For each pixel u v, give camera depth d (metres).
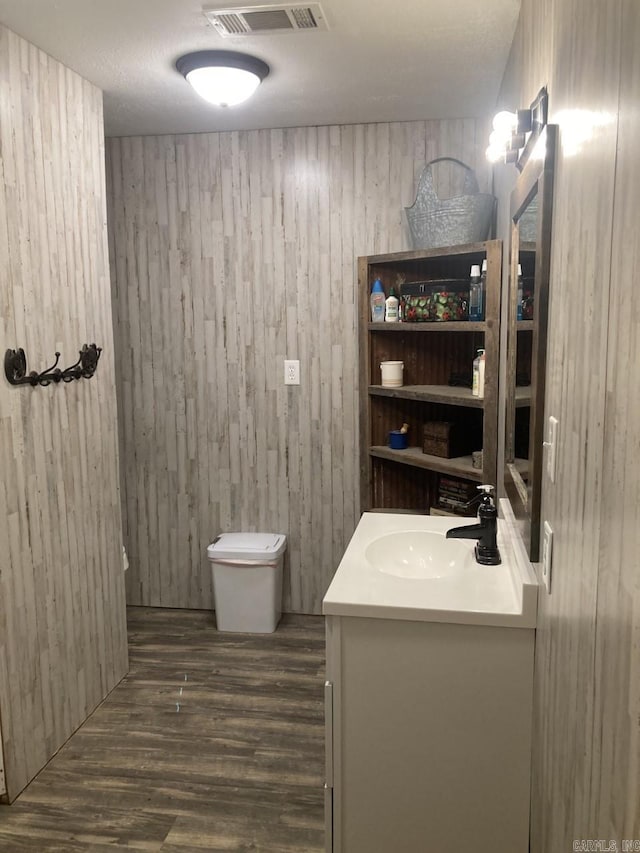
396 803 1.73
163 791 2.30
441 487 3.22
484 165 3.27
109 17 2.10
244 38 2.27
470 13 2.09
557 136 1.29
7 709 2.21
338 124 3.34
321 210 3.42
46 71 2.37
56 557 2.48
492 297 2.61
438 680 1.67
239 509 3.70
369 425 3.33
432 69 2.58
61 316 2.48
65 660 2.55
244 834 2.10
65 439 2.52
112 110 3.06
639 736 0.69
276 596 3.50
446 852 1.72
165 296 3.60
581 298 1.03
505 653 1.62
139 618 3.68
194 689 2.95
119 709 2.79
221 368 3.61
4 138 2.13
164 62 2.48
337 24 2.18
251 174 3.45
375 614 1.66
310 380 3.54
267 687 2.96
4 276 2.14
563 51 1.23
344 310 3.46
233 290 3.54
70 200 2.54
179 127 3.35
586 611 0.96
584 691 0.96
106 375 2.84
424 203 3.01
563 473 1.17
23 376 2.23
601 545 0.87
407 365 3.38
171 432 3.69
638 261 0.72
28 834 2.10
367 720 1.71
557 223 1.28
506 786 1.67
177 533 3.76
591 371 0.95
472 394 2.88
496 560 1.96
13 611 2.23
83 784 2.33
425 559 2.21
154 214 3.55
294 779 2.35
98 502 2.79
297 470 3.62
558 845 1.17
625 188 0.78
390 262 3.24
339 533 3.63
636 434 0.72
